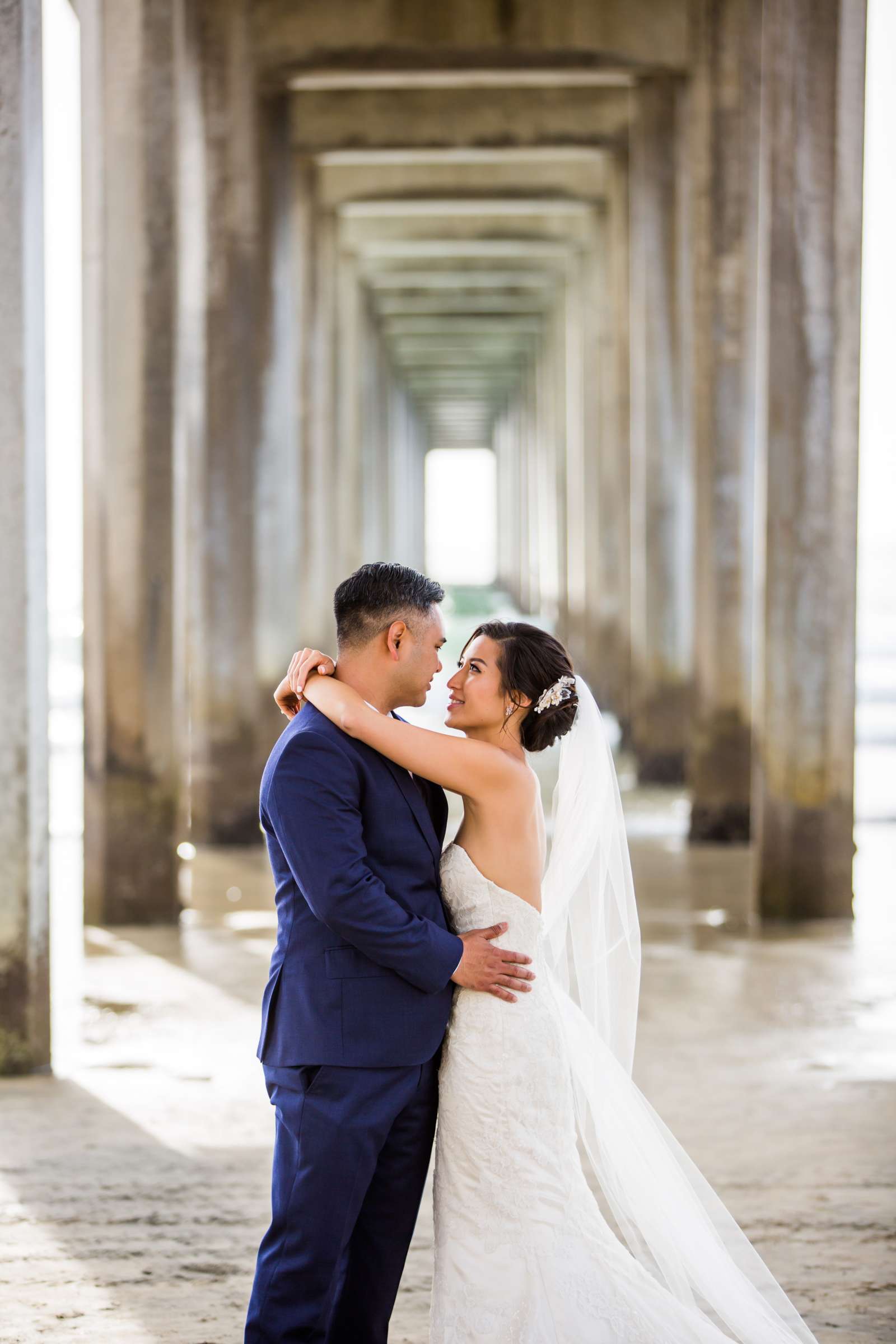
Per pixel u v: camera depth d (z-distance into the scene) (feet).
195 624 41.81
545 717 10.03
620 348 65.05
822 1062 19.69
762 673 29.96
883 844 41.75
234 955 26.81
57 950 27.20
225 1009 22.76
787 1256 12.85
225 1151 15.83
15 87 18.21
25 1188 14.61
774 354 28.96
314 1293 8.95
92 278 28.71
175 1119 17.06
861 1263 12.66
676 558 53.16
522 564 148.77
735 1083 18.65
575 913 11.10
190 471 41.88
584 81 51.72
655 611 53.36
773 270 28.81
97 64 28.35
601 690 70.38
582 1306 9.26
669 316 52.47
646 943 27.94
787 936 28.55
